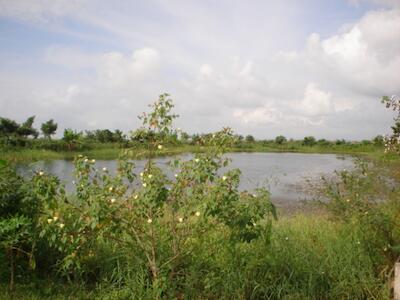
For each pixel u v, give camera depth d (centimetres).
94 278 445
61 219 370
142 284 396
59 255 447
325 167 2581
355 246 486
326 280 436
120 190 393
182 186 374
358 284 427
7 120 3262
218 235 434
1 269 407
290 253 464
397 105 537
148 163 404
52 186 377
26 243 422
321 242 529
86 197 382
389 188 536
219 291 412
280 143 6172
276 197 1230
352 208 512
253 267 437
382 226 471
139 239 400
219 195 357
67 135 2733
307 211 955
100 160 2744
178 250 399
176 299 388
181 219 362
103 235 391
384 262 467
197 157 377
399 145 555
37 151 2739
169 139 401
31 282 407
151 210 373
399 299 388
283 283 421
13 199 403
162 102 400
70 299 385
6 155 2148
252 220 397
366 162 586
